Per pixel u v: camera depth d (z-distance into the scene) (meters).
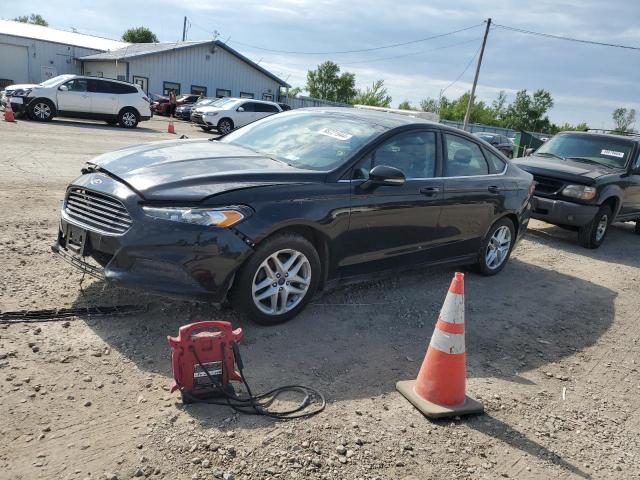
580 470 3.11
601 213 8.92
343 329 4.51
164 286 3.76
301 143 4.98
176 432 2.95
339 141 4.89
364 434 3.14
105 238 3.86
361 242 4.73
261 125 5.68
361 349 4.21
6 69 39.84
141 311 4.27
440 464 2.99
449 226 5.58
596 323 5.56
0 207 6.91
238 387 3.45
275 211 4.04
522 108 82.31
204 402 3.23
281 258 4.24
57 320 3.99
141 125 25.09
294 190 4.19
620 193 9.09
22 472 2.56
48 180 9.02
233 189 3.95
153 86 38.59
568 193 8.74
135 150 4.64
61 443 2.78
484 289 6.15
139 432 2.92
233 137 5.57
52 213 6.91
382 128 5.05
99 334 3.87
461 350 3.49
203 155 4.54
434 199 5.29
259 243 3.99
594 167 9.42
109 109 21.58
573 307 5.96
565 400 3.88
